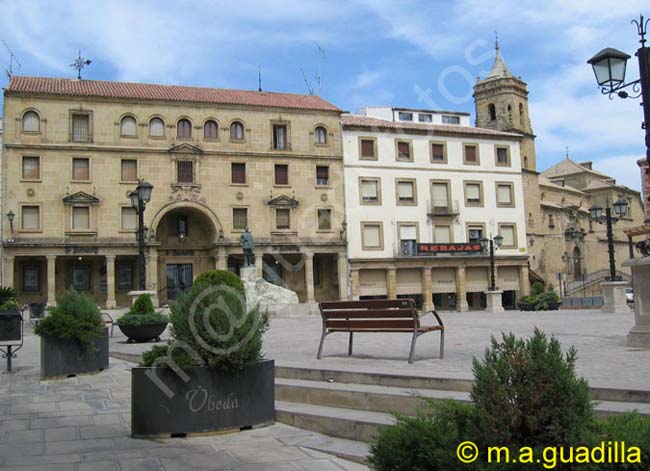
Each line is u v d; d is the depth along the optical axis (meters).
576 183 87.50
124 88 50.47
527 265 60.88
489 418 4.57
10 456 6.70
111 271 46.47
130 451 6.88
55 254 45.16
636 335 11.12
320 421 7.53
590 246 79.62
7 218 44.50
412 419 5.04
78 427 8.05
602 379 7.39
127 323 17.45
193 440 7.33
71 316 12.13
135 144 48.25
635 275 11.40
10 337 13.27
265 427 7.89
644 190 22.62
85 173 47.03
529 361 4.73
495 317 26.41
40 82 48.22
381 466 4.87
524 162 66.81
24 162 45.62
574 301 51.03
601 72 11.95
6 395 10.27
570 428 4.50
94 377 12.09
